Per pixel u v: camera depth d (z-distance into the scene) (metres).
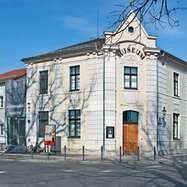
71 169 20.66
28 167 21.73
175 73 36.88
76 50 32.38
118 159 27.75
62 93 33.66
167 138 34.38
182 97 38.00
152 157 29.95
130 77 31.91
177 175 17.94
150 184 14.65
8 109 39.22
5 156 30.41
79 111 32.44
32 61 36.22
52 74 34.56
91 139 31.30
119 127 31.08
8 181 15.34
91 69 31.84
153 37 32.41
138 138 31.58
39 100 35.47
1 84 41.44
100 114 31.02
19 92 37.94
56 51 34.66
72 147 32.44
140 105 31.86
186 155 33.81
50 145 31.08
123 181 15.48
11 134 38.91
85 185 14.21
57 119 33.78
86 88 32.03
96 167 22.19
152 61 32.50
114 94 31.11
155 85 32.53
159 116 33.00
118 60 31.52
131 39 31.64
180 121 37.22
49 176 17.12
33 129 35.75
